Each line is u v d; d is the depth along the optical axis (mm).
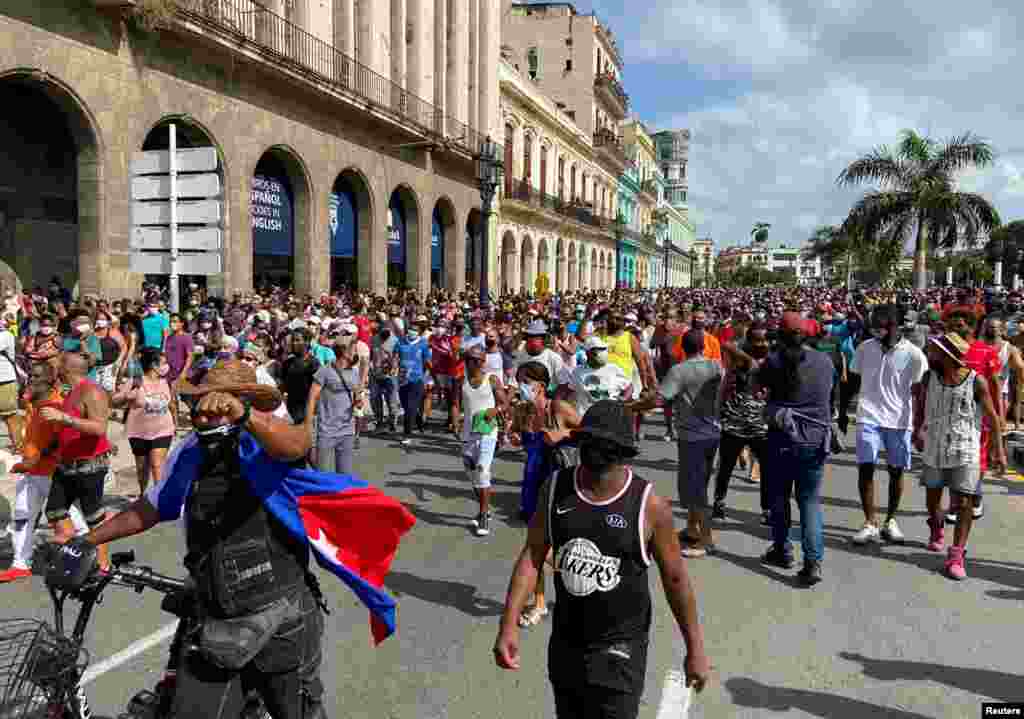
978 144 28438
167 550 6285
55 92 13836
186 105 16672
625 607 2580
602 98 62438
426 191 29828
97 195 14648
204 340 11828
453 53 33281
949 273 61062
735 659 4500
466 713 3873
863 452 6664
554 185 49875
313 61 22188
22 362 11516
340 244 24734
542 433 5656
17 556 5613
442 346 12391
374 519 2930
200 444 2689
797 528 7203
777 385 5836
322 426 7082
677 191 139875
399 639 4750
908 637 4812
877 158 29297
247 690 2713
